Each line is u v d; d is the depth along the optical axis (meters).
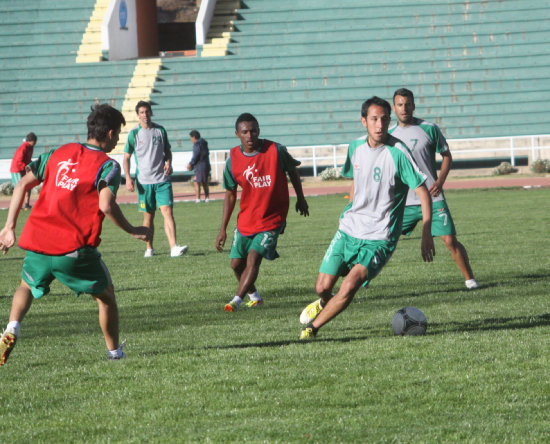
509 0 94.25
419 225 42.34
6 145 88.25
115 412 11.45
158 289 25.25
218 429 10.47
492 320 17.88
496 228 39.31
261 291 24.16
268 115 87.44
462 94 86.69
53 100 90.62
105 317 14.24
